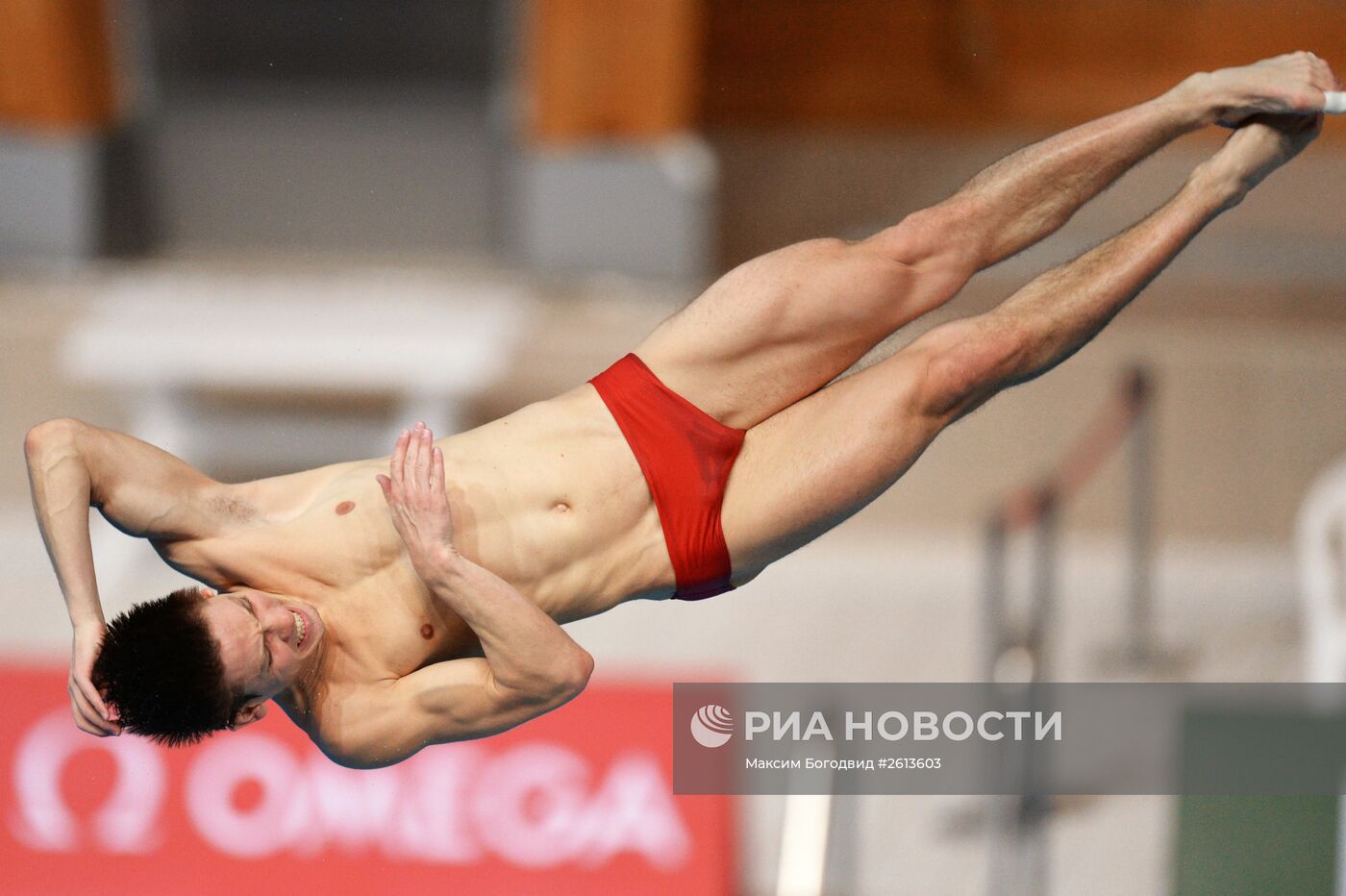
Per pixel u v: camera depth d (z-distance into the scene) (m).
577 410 10.81
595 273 33.84
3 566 25.11
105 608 24.41
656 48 32.88
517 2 35.75
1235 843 17.59
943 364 10.57
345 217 35.66
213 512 10.57
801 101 42.16
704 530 10.72
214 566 10.56
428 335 27.47
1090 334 10.70
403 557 10.52
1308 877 17.47
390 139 39.78
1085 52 41.47
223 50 48.25
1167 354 29.67
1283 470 27.31
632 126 33.41
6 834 19.55
